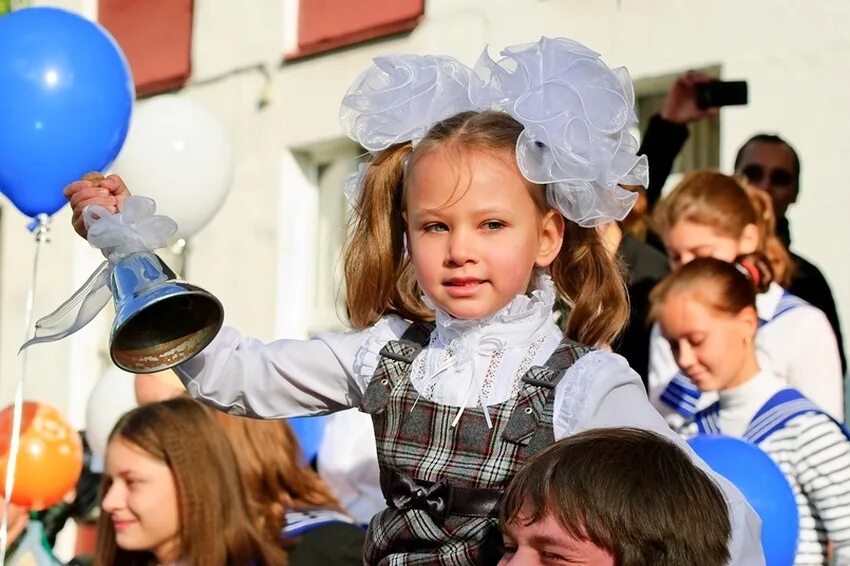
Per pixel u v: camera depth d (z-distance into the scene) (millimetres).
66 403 16016
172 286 4027
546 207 4309
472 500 4102
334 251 13570
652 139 8750
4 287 17234
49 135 6609
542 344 4281
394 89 4512
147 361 4125
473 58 11852
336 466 7434
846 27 9336
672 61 10320
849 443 6277
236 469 6219
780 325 7230
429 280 4207
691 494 3629
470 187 4145
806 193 9508
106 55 6910
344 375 4543
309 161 13867
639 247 7953
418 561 4156
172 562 6184
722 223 7355
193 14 14852
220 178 8656
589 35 10875
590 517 3551
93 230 4250
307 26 13648
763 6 9789
